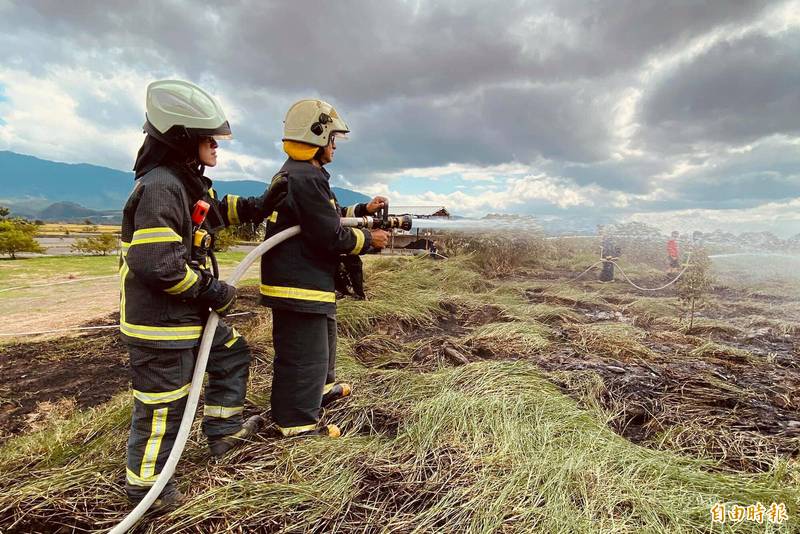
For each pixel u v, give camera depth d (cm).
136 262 162
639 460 210
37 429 260
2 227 1410
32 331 455
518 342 421
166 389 178
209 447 217
